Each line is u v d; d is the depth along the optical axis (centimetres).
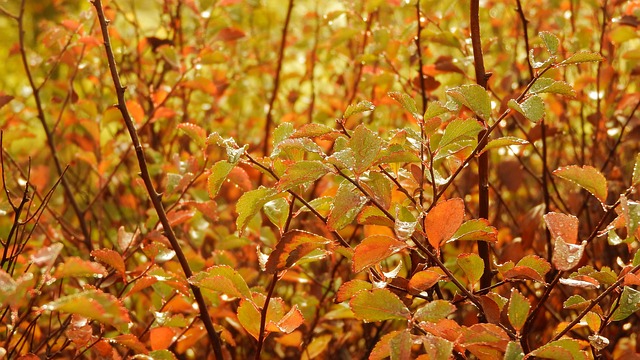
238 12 339
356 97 304
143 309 244
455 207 125
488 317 132
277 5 429
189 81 249
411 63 245
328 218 125
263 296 147
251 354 250
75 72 257
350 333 246
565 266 124
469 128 138
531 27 327
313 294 234
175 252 165
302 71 419
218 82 301
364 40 272
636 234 140
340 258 243
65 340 189
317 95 348
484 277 168
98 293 107
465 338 120
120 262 160
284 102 380
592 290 235
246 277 211
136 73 298
